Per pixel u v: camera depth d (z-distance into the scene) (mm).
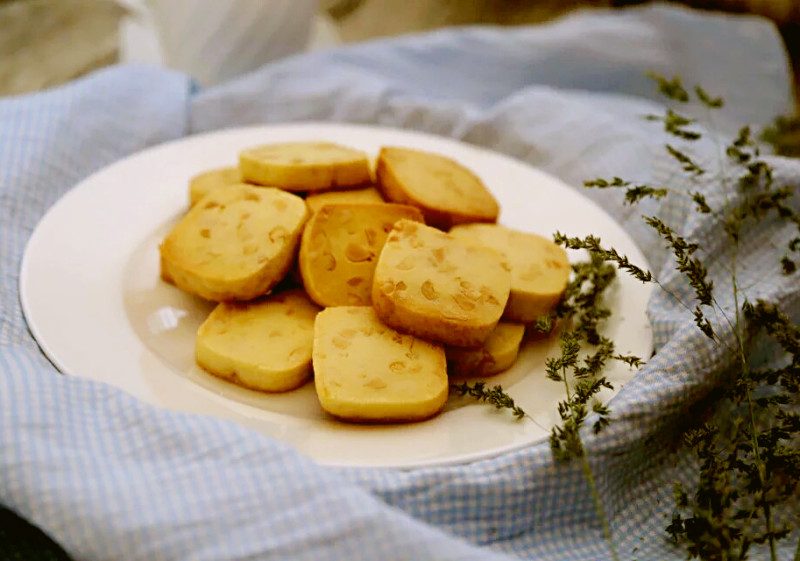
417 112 577
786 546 357
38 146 494
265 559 309
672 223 468
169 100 566
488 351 402
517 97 570
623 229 486
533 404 387
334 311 406
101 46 693
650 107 589
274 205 442
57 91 534
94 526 313
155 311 434
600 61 654
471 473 349
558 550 357
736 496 350
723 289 424
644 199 487
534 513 355
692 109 633
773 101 652
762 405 369
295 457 328
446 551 305
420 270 407
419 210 455
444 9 954
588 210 490
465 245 421
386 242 415
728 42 665
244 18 639
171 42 658
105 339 408
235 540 312
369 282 429
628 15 681
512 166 524
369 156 533
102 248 453
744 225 442
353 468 350
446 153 536
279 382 392
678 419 382
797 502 369
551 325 398
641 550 359
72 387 347
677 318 407
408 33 909
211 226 437
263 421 381
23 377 344
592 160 526
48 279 426
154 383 393
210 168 518
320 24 869
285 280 444
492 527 351
